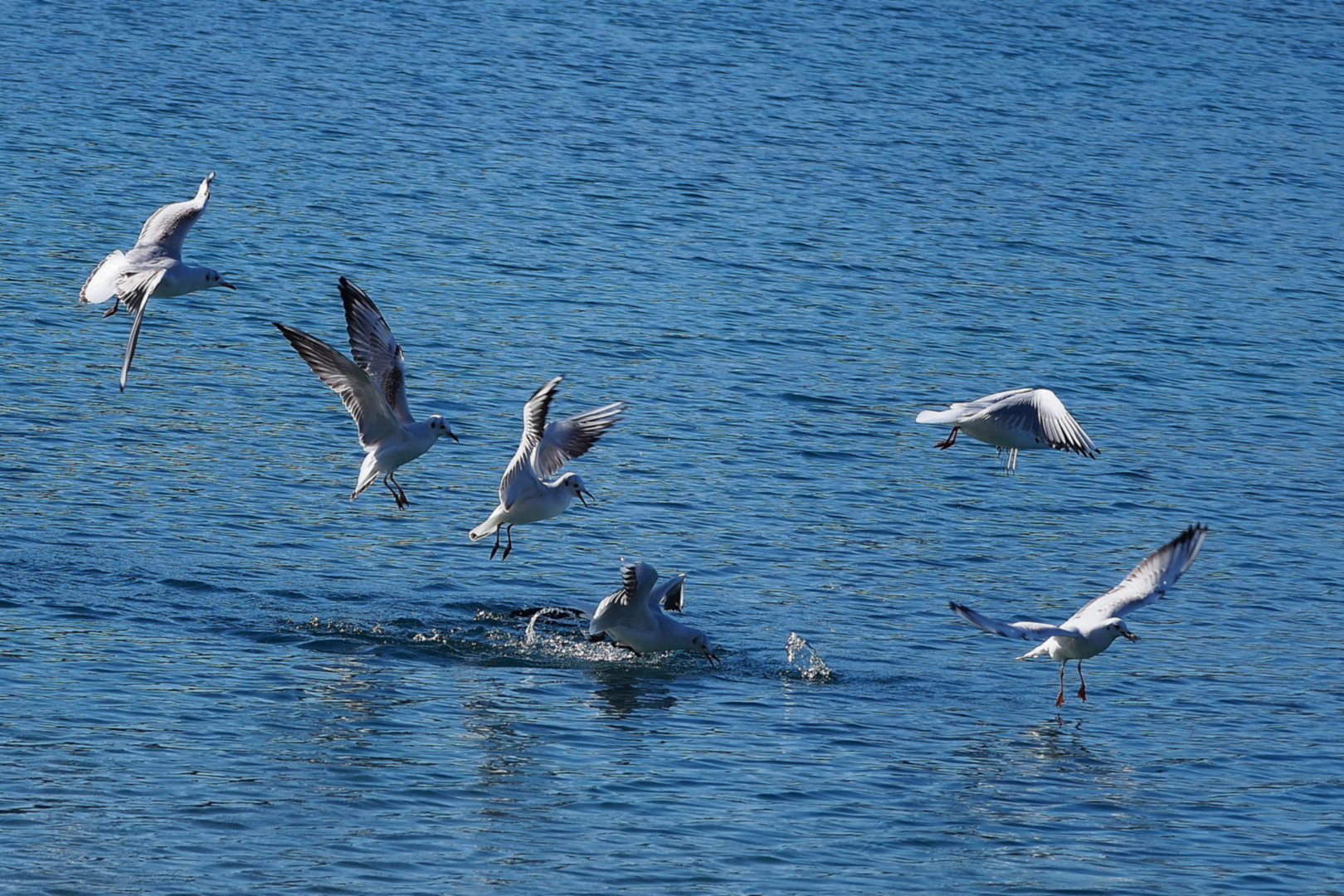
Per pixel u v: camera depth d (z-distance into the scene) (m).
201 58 63.00
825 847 17.34
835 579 26.45
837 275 44.75
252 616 23.36
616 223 47.62
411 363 35.19
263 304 38.31
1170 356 40.44
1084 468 32.75
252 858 16.25
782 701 21.80
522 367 35.69
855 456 32.31
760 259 45.47
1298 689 23.03
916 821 18.20
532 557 26.61
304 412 32.53
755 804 18.38
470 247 44.12
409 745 19.41
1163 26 84.06
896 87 68.00
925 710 21.78
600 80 65.38
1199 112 68.38
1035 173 57.66
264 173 49.00
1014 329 41.41
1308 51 81.38
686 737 20.31
